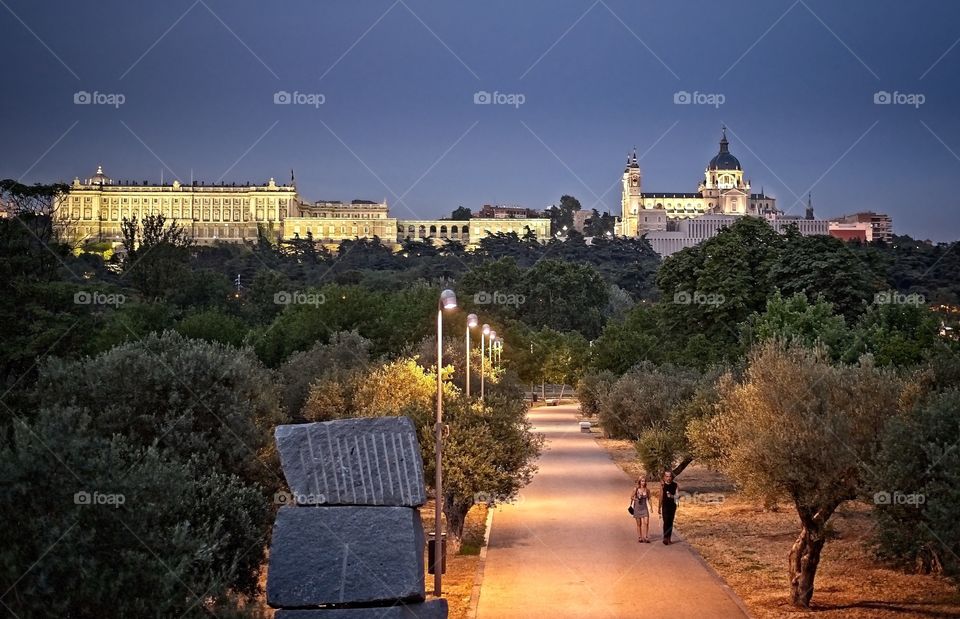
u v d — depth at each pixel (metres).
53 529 16.16
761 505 41.19
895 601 25.05
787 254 77.19
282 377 51.72
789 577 26.56
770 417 25.25
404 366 43.69
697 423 40.50
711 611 24.06
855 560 30.28
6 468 16.36
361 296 82.50
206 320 73.44
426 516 40.00
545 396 128.38
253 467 29.83
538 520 38.12
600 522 37.62
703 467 57.06
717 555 31.47
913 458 21.77
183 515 21.44
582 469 54.78
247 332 78.19
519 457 36.06
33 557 16.08
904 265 139.75
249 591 23.20
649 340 86.19
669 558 30.70
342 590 17.61
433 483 34.47
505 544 33.28
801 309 60.62
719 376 45.94
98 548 16.70
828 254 74.62
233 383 30.97
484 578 28.06
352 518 18.33
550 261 179.50
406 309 94.88
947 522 20.33
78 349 44.62
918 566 28.55
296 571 17.75
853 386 24.77
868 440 24.17
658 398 54.34
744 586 27.11
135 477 17.62
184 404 29.89
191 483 21.55
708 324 79.75
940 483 20.88
